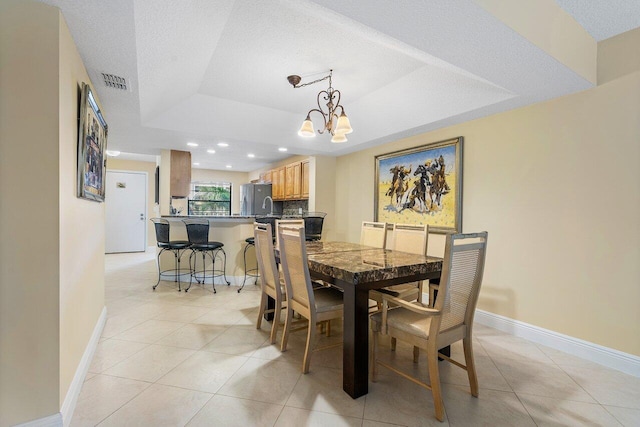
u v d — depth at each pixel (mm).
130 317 2994
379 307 2580
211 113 3652
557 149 2443
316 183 5055
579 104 2322
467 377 1992
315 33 2293
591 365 2168
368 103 3588
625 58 2098
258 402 1694
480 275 1711
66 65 1530
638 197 2041
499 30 1585
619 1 1824
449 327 1664
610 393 1828
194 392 1776
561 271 2416
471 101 2758
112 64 1956
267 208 6523
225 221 4344
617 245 2133
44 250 1384
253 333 2648
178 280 4188
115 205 6891
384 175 4176
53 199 1396
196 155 5547
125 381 1880
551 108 2484
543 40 1764
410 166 3773
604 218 2193
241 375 1968
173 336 2561
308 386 1858
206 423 1521
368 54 2594
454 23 1532
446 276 1531
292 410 1631
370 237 3297
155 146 4590
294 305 2223
